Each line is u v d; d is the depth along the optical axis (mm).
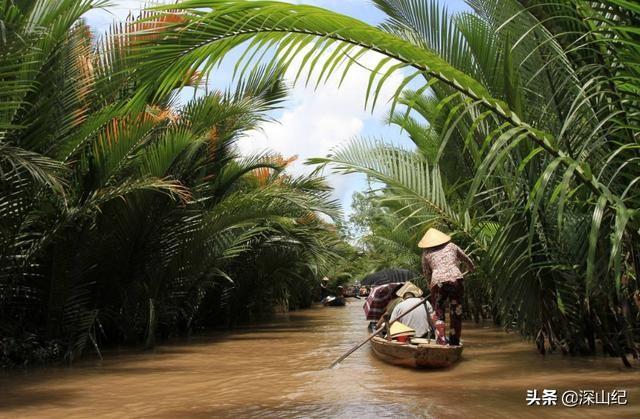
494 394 5938
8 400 6238
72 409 5766
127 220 10328
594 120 5156
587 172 4117
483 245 8891
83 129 8883
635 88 4258
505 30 6566
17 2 8023
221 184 13531
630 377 6688
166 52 4156
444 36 6797
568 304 8086
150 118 9180
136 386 7000
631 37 4113
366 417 5094
